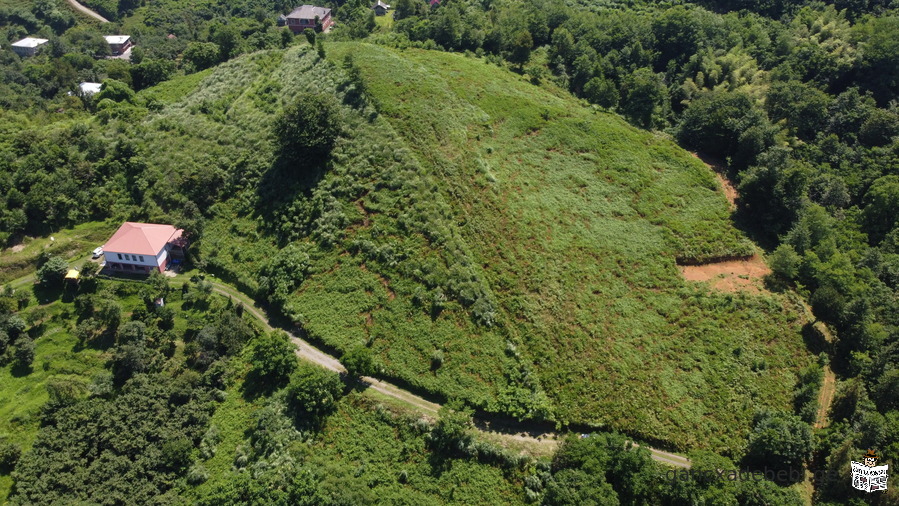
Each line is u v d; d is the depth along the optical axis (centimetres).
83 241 10231
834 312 8900
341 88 12188
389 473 7494
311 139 10606
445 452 7625
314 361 8712
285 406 8044
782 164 10781
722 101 12381
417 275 9262
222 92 13500
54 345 8650
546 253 9600
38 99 15888
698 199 10825
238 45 16388
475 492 7312
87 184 10894
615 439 7394
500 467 7512
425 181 10375
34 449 7394
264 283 9606
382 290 9219
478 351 8519
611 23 15925
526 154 11256
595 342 8594
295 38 16925
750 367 8381
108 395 8188
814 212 10294
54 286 9375
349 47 13675
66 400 7862
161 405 8081
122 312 9162
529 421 7988
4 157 10925
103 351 8688
